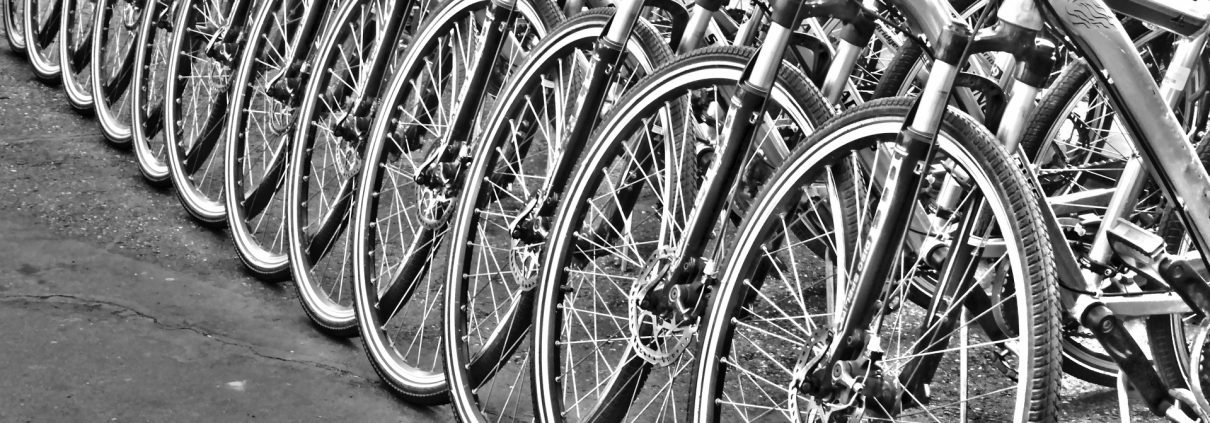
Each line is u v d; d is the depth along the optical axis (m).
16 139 3.28
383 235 2.81
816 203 1.67
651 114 1.71
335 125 2.36
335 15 2.39
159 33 3.11
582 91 1.79
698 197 1.58
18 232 2.65
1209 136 1.74
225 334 2.29
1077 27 1.32
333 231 2.39
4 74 3.88
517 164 2.12
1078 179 2.42
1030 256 1.23
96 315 2.29
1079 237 1.91
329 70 2.39
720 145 1.55
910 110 1.31
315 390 2.11
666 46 1.77
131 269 2.53
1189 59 1.53
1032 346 1.22
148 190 3.01
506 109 1.95
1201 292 1.51
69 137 3.35
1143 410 2.25
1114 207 1.60
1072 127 2.52
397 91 2.19
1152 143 1.37
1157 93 1.35
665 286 1.61
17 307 2.28
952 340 2.43
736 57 1.58
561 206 1.80
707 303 1.58
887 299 1.35
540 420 1.84
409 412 2.08
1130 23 2.08
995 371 2.33
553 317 1.82
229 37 2.76
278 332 2.33
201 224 2.82
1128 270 1.62
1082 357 2.20
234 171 2.60
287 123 2.56
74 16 3.65
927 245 1.67
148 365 2.12
